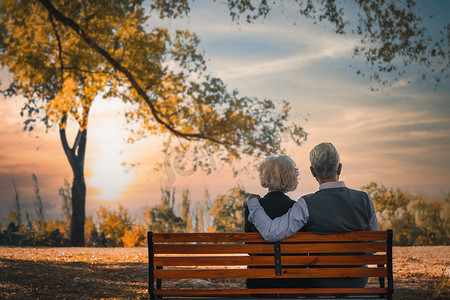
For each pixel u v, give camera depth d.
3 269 7.27
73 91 17.09
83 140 22.61
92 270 7.85
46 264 8.20
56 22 16.95
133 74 17.30
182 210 24.45
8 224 20.98
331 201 3.52
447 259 8.51
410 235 16.27
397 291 6.03
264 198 3.67
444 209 16.19
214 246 3.55
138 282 7.02
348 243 3.48
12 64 17.41
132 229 21.64
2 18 17.02
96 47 16.08
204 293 3.54
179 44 18.75
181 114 18.94
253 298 3.50
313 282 3.58
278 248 3.49
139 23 17.73
